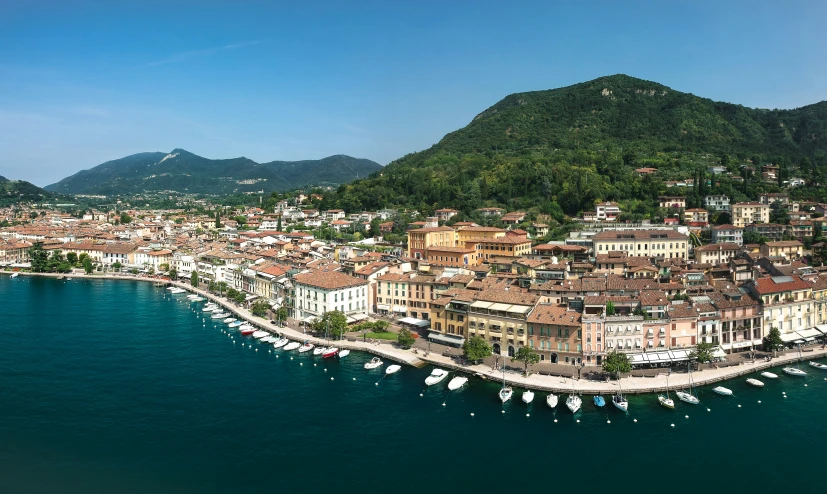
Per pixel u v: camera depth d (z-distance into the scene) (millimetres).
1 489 101438
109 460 113125
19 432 124625
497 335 168500
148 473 108438
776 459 112938
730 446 117812
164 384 155125
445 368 164250
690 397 137000
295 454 116250
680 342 159750
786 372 155125
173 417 133625
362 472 109438
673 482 105562
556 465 111438
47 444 119438
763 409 133875
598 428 125875
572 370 154000
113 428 127562
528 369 155875
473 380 154875
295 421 131625
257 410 137750
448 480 106500
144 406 140000
